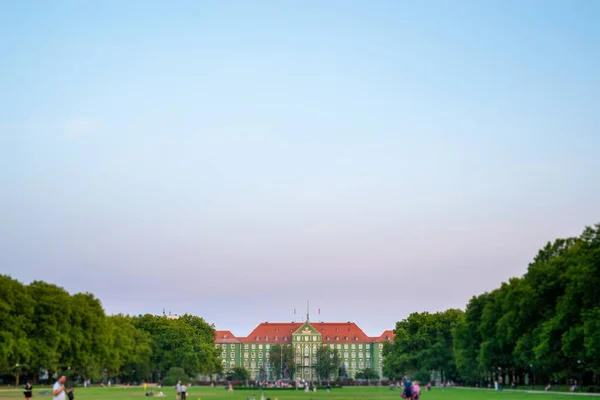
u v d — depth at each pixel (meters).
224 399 110.12
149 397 107.81
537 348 124.31
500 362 158.62
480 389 173.38
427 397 112.19
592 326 109.56
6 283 138.38
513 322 139.00
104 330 166.62
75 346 153.88
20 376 169.62
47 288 153.62
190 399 108.06
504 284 160.50
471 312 181.25
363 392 162.12
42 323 144.62
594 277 115.06
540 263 147.38
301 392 163.25
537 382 170.75
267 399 106.56
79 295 168.25
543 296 135.00
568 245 155.50
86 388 167.75
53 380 159.62
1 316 132.25
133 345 198.00
